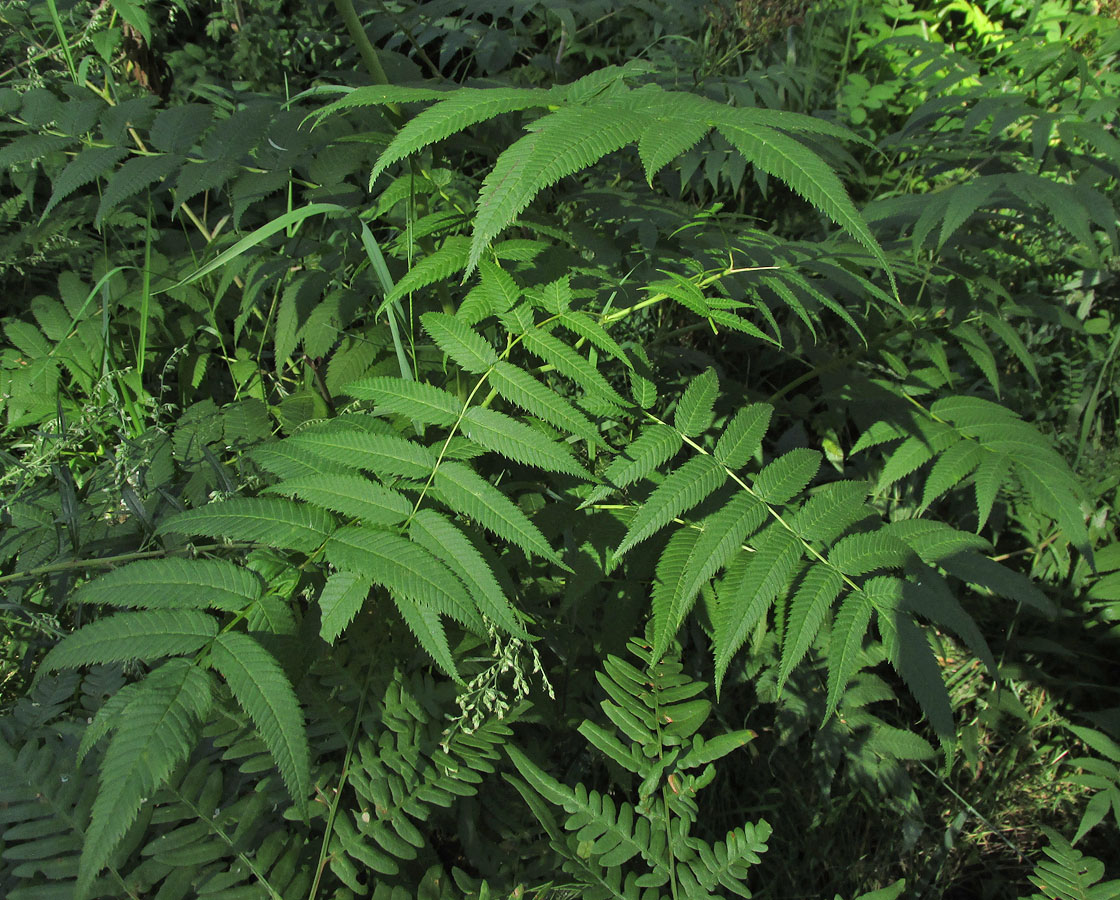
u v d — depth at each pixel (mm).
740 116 1032
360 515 1073
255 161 1705
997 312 2166
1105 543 2570
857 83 3264
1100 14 3600
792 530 1422
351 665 1481
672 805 1363
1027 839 2197
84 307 1886
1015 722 2395
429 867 1397
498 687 1569
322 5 2852
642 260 2027
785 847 2010
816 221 2875
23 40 2299
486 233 914
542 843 1435
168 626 890
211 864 1210
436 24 2777
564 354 1286
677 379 2322
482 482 1164
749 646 2023
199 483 1637
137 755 768
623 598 1670
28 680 1484
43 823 1143
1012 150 2436
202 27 3029
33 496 1646
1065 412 2771
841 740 1939
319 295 1878
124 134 1633
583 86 1135
